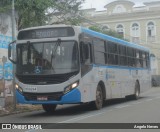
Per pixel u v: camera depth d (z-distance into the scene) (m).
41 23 24.47
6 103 19.44
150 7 60.47
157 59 60.03
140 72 25.22
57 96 15.12
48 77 15.21
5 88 19.42
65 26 15.55
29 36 15.89
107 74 18.66
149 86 27.61
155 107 18.11
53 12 30.88
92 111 16.81
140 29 60.97
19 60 15.88
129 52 22.89
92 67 16.67
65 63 15.27
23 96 15.55
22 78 15.62
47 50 15.52
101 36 18.25
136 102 21.75
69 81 15.11
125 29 61.59
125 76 21.75
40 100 15.27
